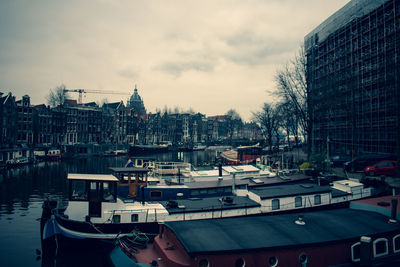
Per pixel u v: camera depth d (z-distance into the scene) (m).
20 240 18.08
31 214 23.52
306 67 39.62
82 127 84.12
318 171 27.58
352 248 12.16
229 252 10.52
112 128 92.56
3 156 54.69
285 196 17.73
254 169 26.34
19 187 33.91
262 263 10.98
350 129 44.16
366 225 13.34
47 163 57.34
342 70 46.28
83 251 15.02
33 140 70.44
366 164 31.30
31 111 69.44
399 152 27.67
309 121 38.62
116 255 11.98
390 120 35.78
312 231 12.48
